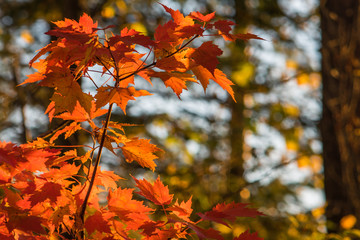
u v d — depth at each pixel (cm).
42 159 164
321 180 733
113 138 168
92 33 147
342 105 482
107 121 164
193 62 159
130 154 169
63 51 157
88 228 159
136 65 164
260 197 675
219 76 162
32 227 155
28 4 800
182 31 154
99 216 162
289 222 557
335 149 482
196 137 798
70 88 154
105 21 738
